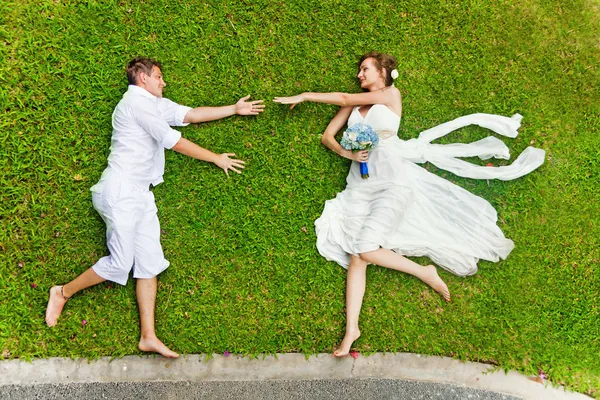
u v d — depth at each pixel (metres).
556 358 2.97
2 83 2.91
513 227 3.10
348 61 3.16
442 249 2.92
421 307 3.00
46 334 2.75
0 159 2.86
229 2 3.10
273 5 3.14
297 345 2.89
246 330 2.88
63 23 2.98
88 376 2.75
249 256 2.96
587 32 3.31
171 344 2.82
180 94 3.04
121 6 3.03
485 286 3.03
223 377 2.83
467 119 3.09
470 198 2.99
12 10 2.96
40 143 2.90
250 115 3.06
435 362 2.95
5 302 2.76
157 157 2.84
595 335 3.01
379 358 2.93
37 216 2.86
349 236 2.89
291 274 2.96
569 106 3.24
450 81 3.20
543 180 3.15
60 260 2.84
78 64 2.96
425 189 2.97
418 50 3.20
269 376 2.85
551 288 3.06
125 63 3.00
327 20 3.17
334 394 2.87
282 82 3.11
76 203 2.88
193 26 3.07
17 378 2.70
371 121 2.89
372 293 2.98
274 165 3.04
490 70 3.23
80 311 2.79
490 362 2.97
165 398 2.78
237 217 2.98
